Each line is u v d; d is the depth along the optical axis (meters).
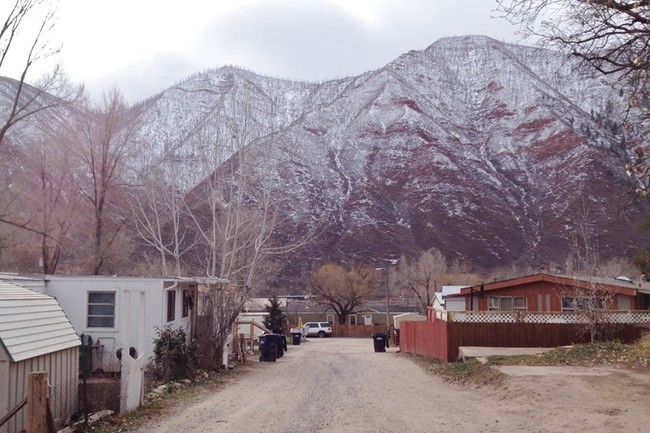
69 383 13.32
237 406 14.63
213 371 23.16
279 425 11.82
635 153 9.26
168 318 21.55
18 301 12.53
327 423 11.97
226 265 35.53
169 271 39.84
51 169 34.56
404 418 12.41
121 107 36.31
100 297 20.05
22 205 34.06
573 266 55.53
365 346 52.94
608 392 14.00
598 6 9.80
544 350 23.86
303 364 29.58
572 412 12.06
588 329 24.91
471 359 22.75
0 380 10.84
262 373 24.47
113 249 35.62
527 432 10.50
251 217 36.75
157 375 18.86
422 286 71.88
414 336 35.59
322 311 88.38
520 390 14.99
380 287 82.56
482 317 26.19
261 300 73.75
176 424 12.07
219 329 24.39
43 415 9.15
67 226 34.66
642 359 18.91
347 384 19.80
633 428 10.39
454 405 14.14
